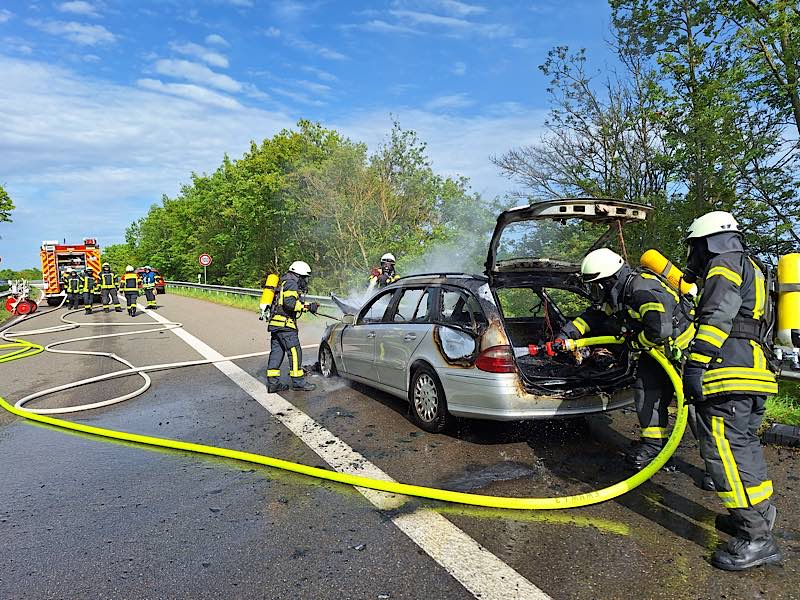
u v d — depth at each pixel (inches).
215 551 122.2
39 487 161.9
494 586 105.3
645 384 158.2
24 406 256.1
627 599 100.1
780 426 178.4
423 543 122.5
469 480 156.1
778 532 122.6
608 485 150.3
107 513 143.3
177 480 164.7
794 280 110.5
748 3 306.5
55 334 543.2
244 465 175.5
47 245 993.5
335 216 941.2
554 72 387.2
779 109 323.0
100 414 240.5
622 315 151.9
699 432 115.2
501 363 167.9
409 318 220.4
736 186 329.7
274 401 251.4
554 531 126.0
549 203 170.7
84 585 110.4
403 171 913.5
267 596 104.7
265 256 1395.2
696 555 114.5
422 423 200.4
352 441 192.7
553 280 202.2
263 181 1240.2
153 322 632.4
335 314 579.2
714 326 108.5
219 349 411.2
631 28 356.8
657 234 343.9
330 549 121.3
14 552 124.4
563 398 168.2
